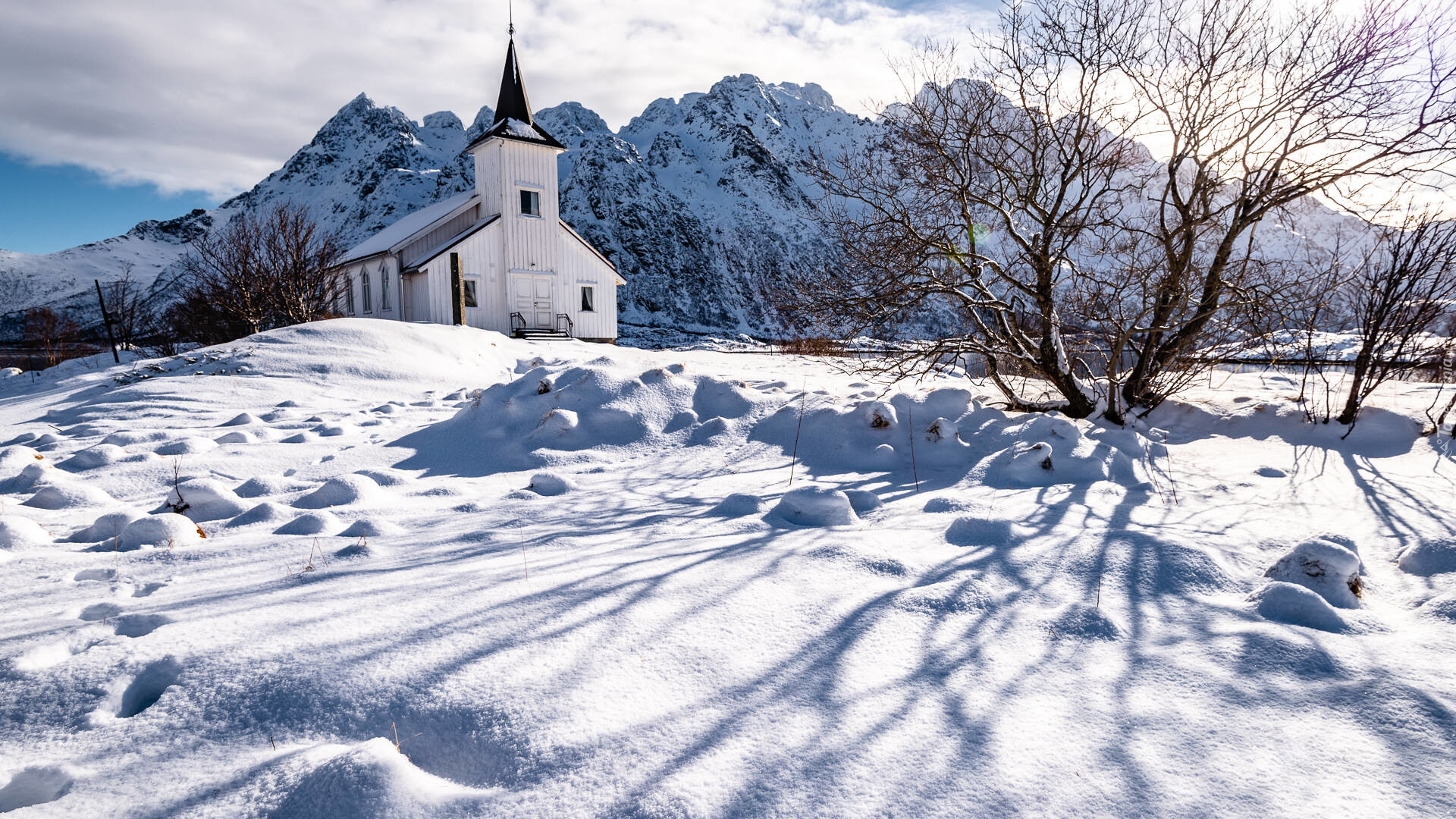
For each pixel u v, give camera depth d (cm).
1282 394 664
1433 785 142
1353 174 484
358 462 555
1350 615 226
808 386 745
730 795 143
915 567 275
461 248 2392
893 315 610
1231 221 569
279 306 2120
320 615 229
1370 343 544
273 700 180
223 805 143
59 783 154
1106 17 536
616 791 144
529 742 162
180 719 175
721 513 375
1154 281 593
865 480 459
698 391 640
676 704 178
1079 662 201
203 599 249
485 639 211
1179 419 629
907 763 154
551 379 657
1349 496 386
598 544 316
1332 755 153
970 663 200
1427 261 516
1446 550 263
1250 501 381
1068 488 416
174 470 525
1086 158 577
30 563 301
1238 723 168
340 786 141
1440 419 527
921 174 622
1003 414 586
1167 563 270
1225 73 518
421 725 172
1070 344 650
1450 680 182
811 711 175
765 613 233
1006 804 140
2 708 181
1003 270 605
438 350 1391
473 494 445
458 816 139
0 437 741
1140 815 136
